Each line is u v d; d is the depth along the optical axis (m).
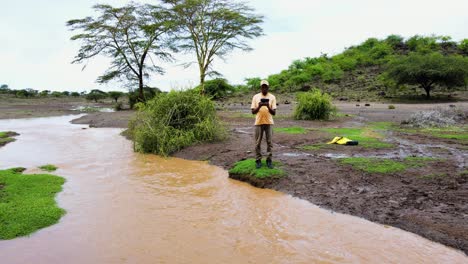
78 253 4.38
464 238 4.39
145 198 6.48
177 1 29.94
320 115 18.05
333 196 6.11
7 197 6.31
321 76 51.53
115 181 7.73
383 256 4.14
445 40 56.88
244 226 5.12
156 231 5.00
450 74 33.81
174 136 11.54
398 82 37.25
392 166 7.43
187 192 6.84
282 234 4.82
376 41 62.38
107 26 31.91
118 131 17.92
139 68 34.88
